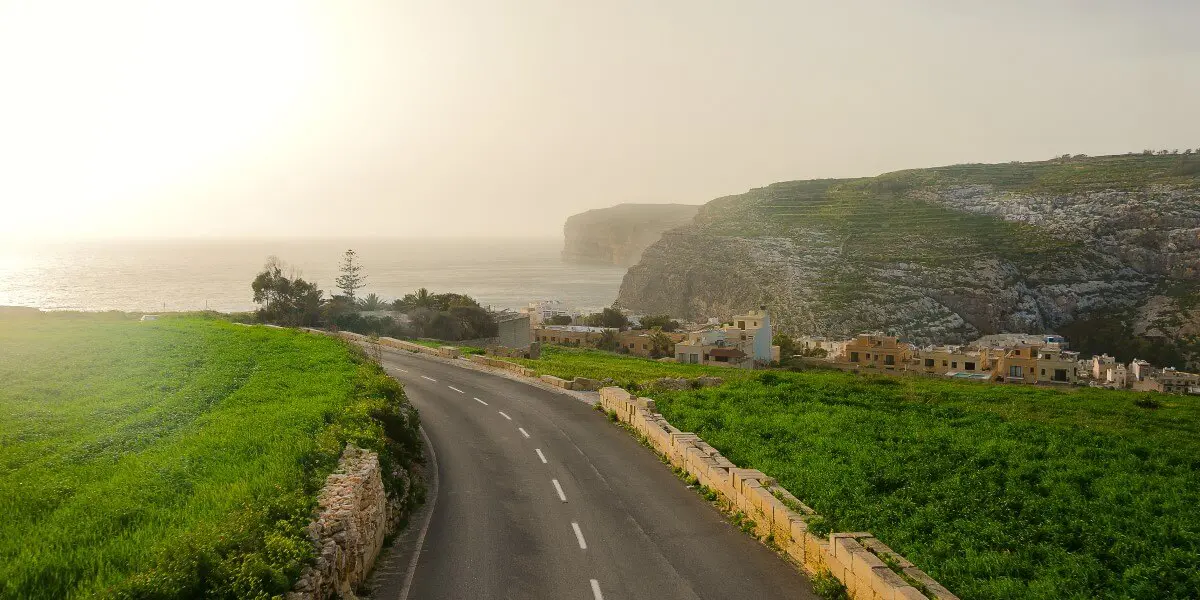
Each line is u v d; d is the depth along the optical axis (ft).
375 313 250.57
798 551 49.19
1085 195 605.73
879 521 52.54
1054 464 66.54
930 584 38.27
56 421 65.31
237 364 103.65
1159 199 550.36
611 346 343.05
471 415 100.99
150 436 60.80
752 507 56.13
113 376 91.25
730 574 47.24
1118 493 58.39
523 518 58.70
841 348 318.86
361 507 47.26
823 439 76.07
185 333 142.31
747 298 578.66
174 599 30.55
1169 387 278.67
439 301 282.77
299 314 240.53
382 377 96.89
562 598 43.37
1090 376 290.56
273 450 55.52
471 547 52.16
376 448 60.90
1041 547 47.67
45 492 44.14
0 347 116.16
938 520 53.06
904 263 542.98
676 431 78.13
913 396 103.09
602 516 59.21
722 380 119.24
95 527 39.01
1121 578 43.27
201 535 36.19
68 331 142.82
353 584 43.39
